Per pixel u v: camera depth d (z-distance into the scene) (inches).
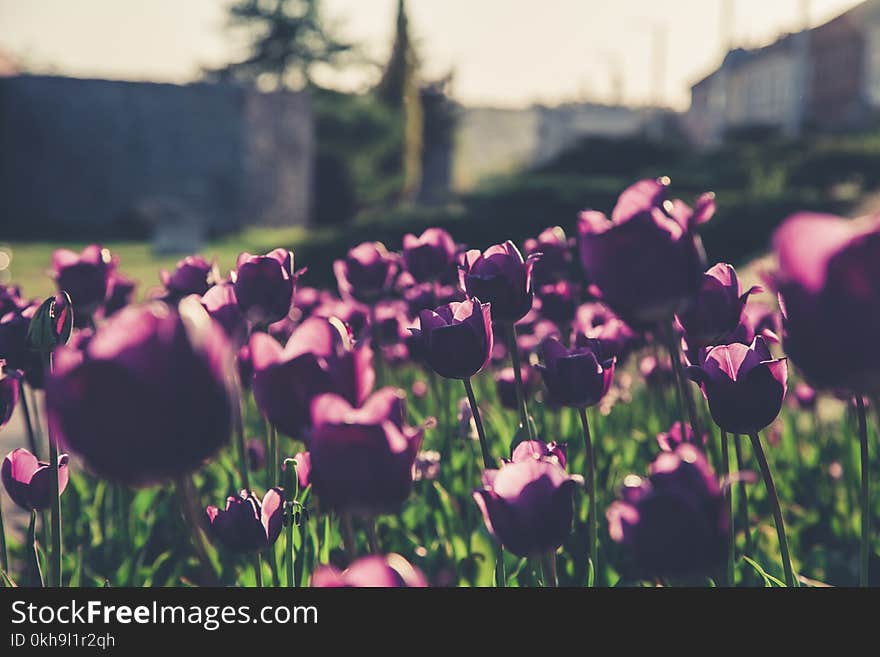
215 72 2071.9
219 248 1033.5
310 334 49.9
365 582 36.7
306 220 1412.4
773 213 677.9
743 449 139.0
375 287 124.6
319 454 45.9
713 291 72.4
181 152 1339.8
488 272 78.5
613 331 103.3
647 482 48.2
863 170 917.2
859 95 1675.7
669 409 146.6
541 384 128.1
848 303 43.3
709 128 2329.0
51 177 1310.3
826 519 133.1
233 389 41.3
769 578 71.4
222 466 124.2
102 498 135.0
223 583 106.2
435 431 129.5
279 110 1380.4
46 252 944.9
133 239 1206.9
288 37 2032.5
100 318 133.6
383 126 1563.7
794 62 1905.8
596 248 60.4
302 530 78.9
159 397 37.5
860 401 61.5
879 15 1614.2
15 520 162.9
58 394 37.6
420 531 118.6
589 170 1563.7
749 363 64.9
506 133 3826.3
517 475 53.9
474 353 68.5
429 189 2204.7
